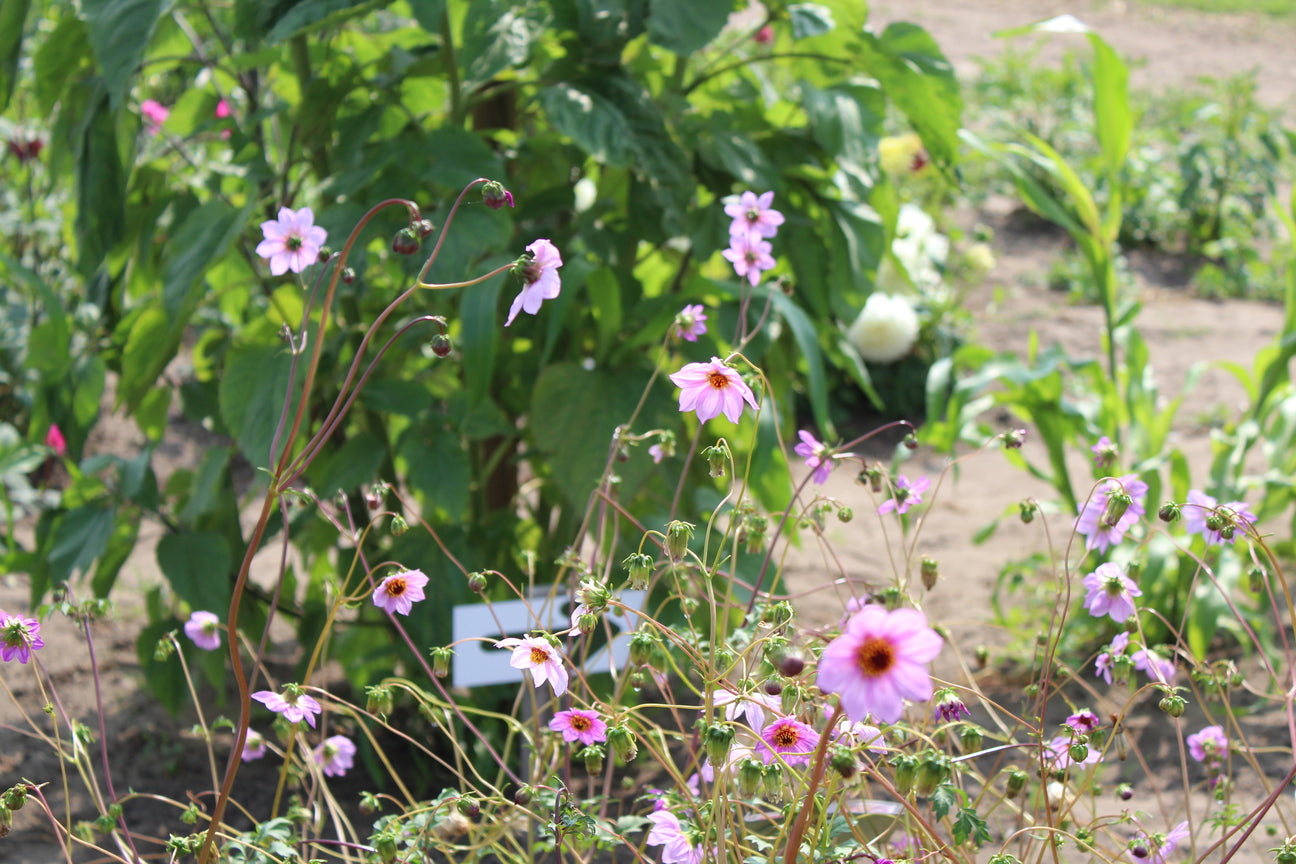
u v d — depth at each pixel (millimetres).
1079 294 5906
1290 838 1123
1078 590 2641
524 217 2154
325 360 2008
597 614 1149
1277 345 2842
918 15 12805
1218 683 1418
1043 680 1326
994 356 2627
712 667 1164
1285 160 7809
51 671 2586
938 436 2561
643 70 2283
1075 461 4133
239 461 3775
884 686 793
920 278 4965
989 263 5262
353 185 1907
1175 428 4387
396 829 1232
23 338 3375
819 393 1974
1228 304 5977
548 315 2201
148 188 2191
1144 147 7750
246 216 1885
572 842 1280
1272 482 2586
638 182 2129
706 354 2043
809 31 2160
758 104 2314
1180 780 2148
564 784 1356
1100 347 5246
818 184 2332
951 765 1062
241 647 2256
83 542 2031
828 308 2248
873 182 2172
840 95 2201
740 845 1183
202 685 2539
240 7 1935
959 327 5215
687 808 1225
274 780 2221
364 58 2354
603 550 1999
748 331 2088
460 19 2145
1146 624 2475
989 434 2801
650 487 2168
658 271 2590
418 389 1990
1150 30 13234
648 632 1228
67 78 2086
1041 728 1240
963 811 1070
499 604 1590
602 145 1897
